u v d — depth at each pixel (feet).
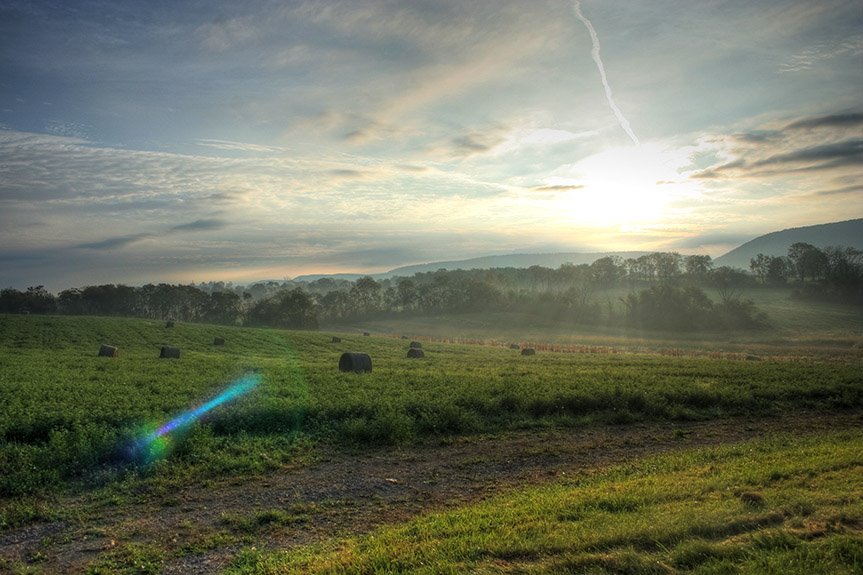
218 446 47.50
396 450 49.55
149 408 56.90
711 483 32.30
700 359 150.00
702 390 72.64
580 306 393.50
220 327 261.85
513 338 307.78
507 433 56.44
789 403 71.61
